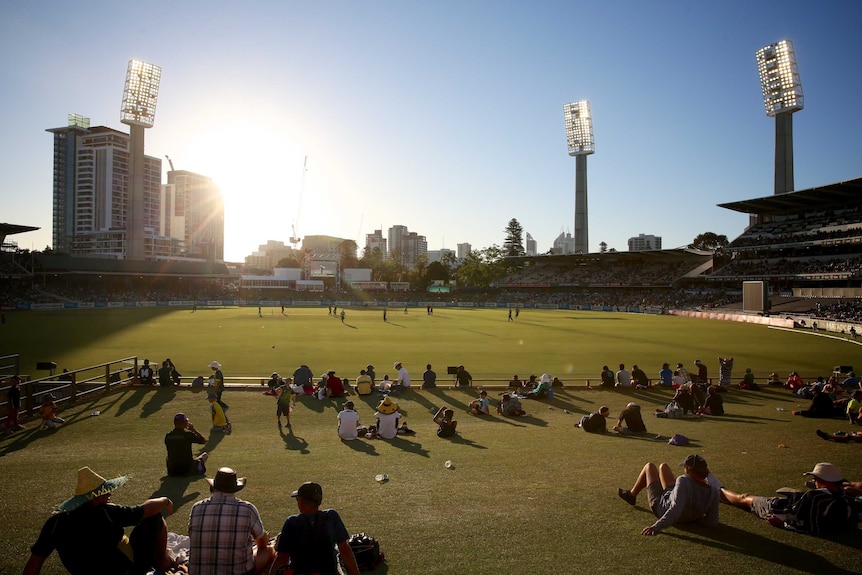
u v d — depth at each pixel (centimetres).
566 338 5081
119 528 517
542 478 1033
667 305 10138
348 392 2220
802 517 729
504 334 5403
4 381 1911
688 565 647
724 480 988
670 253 11869
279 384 2159
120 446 1347
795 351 4244
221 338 4684
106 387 2083
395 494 926
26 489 952
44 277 9975
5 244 10838
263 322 6531
